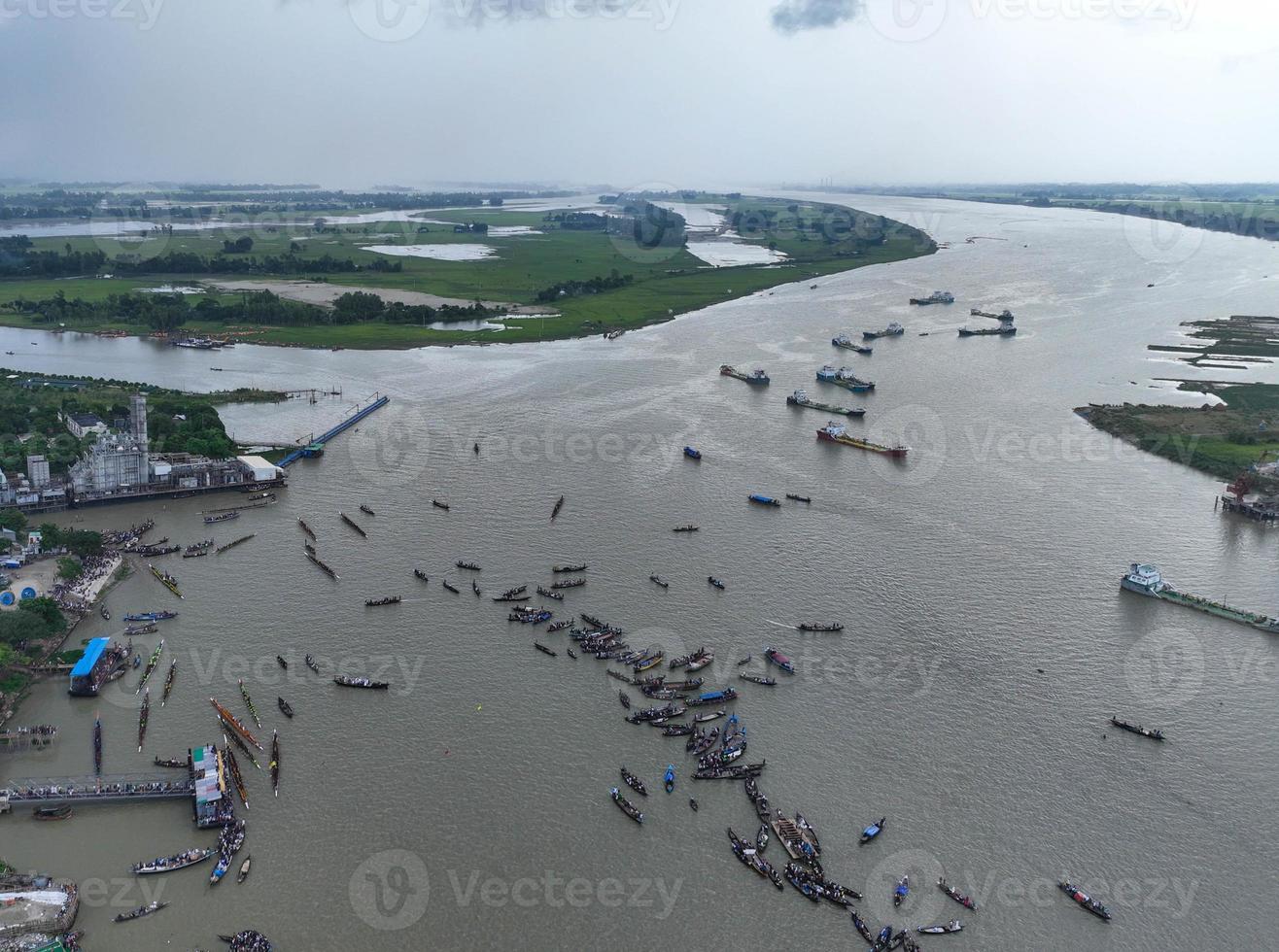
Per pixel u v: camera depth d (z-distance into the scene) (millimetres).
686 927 128375
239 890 132500
